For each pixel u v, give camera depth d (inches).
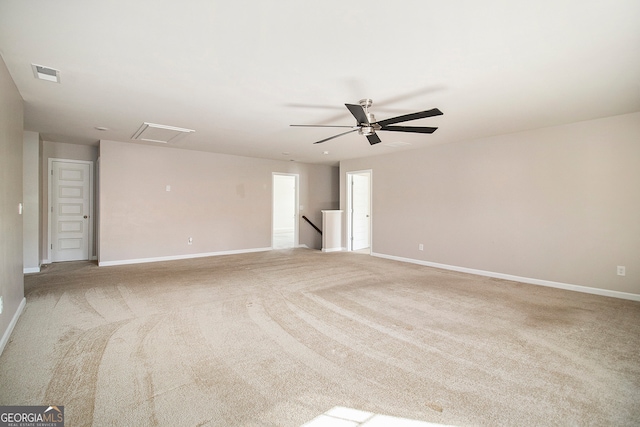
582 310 132.9
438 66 100.6
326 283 176.2
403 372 84.4
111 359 89.5
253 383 78.8
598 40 84.3
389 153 258.7
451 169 216.1
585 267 160.7
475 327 114.5
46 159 227.0
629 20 75.0
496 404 71.2
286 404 70.9
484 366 87.6
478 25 78.1
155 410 68.1
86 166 241.3
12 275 110.7
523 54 92.4
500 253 191.5
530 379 81.3
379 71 104.5
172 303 138.6
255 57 95.2
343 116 155.6
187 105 139.6
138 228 231.9
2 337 95.5
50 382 77.7
